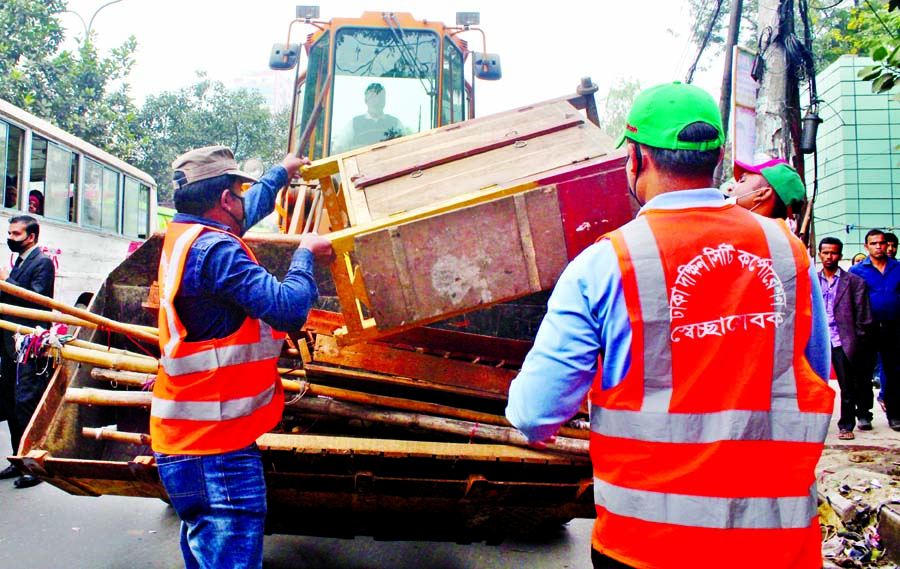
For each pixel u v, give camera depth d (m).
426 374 3.22
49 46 17.08
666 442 1.53
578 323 1.60
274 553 3.96
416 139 3.30
